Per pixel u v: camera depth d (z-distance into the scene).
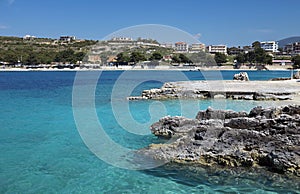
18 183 9.13
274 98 24.47
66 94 32.25
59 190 8.72
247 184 8.91
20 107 22.94
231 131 10.50
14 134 14.73
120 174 9.77
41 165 10.59
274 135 9.95
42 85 45.47
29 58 100.75
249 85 32.09
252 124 10.55
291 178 9.01
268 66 100.31
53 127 16.14
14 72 94.50
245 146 10.18
